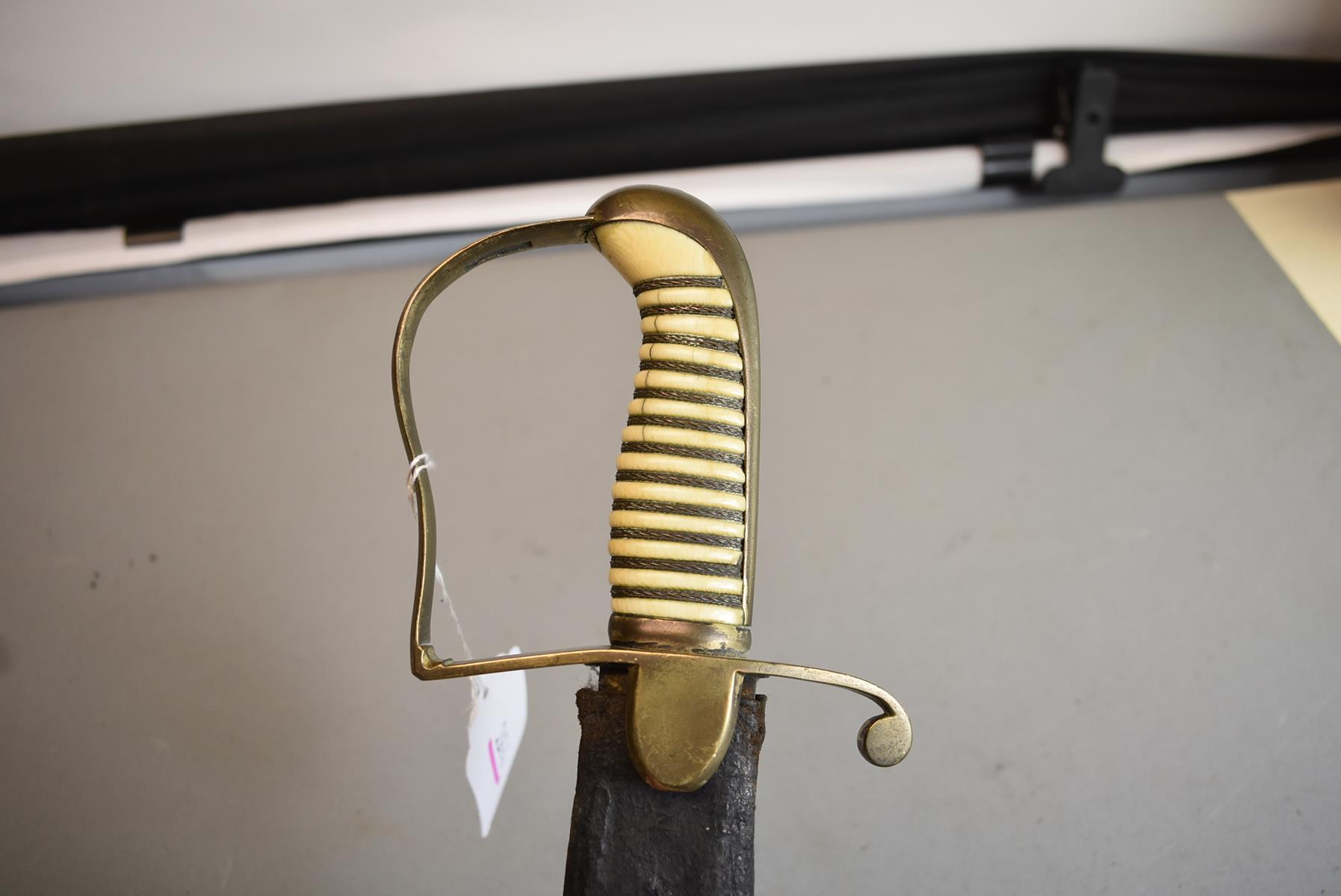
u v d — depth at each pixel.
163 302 1.30
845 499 1.17
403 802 1.09
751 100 1.17
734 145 1.20
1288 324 1.20
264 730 1.12
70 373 1.28
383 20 1.05
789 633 1.11
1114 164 1.20
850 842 1.04
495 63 1.11
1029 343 1.22
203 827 1.09
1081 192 1.21
